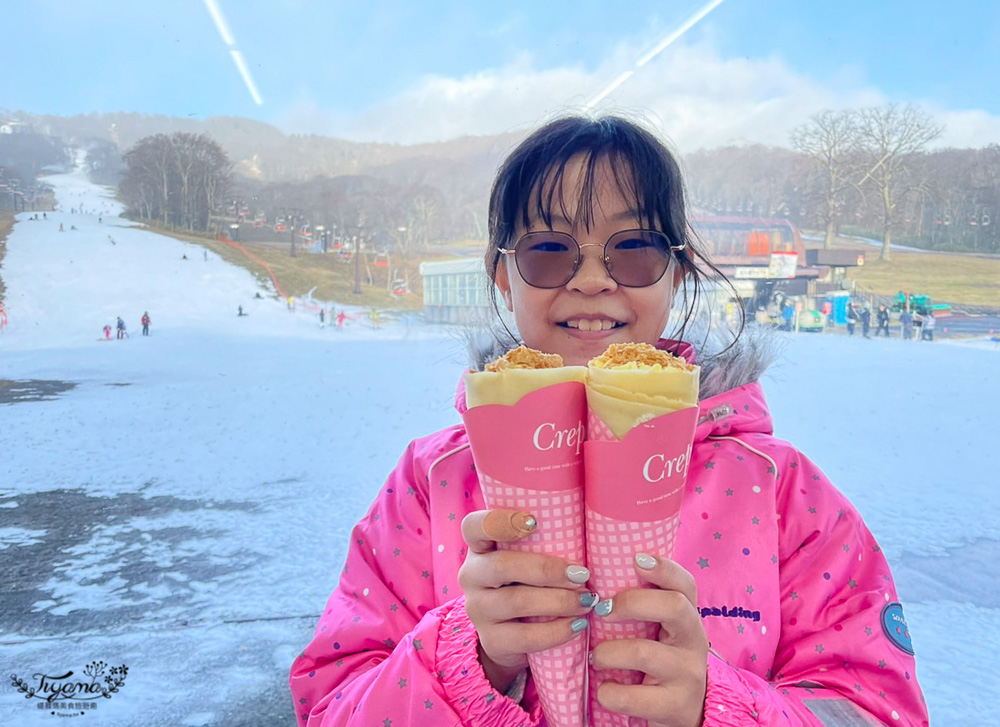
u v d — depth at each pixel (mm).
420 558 1042
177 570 4059
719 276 1208
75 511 5199
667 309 1009
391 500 1117
